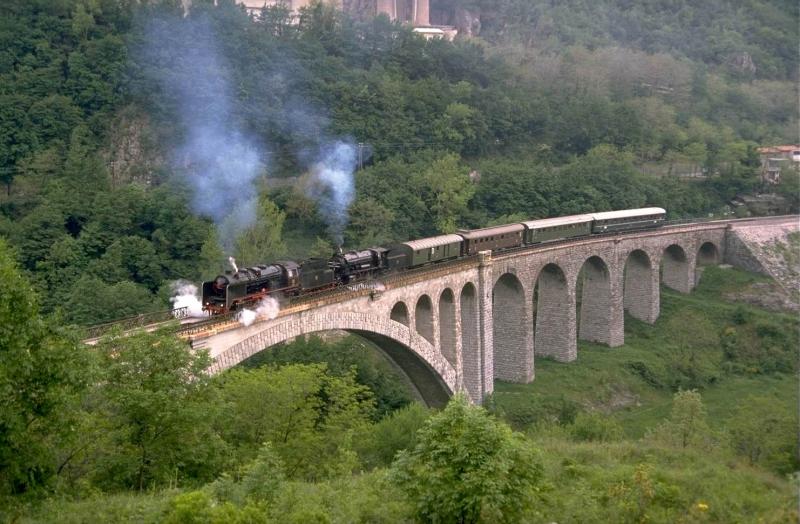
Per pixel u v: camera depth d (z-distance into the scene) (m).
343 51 173.50
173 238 117.06
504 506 42.50
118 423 48.62
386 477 45.22
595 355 119.00
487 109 175.12
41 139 129.25
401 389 100.38
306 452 63.78
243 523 39.19
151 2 158.62
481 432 43.28
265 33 164.88
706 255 147.12
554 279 116.12
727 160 182.00
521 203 148.38
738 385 116.69
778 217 158.00
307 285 78.69
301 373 67.88
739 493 53.50
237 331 67.88
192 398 50.78
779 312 135.75
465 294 98.94
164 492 46.66
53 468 43.34
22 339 39.50
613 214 127.19
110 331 52.56
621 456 62.28
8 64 133.75
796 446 68.44
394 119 159.00
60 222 114.25
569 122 184.00
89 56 137.12
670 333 128.75
